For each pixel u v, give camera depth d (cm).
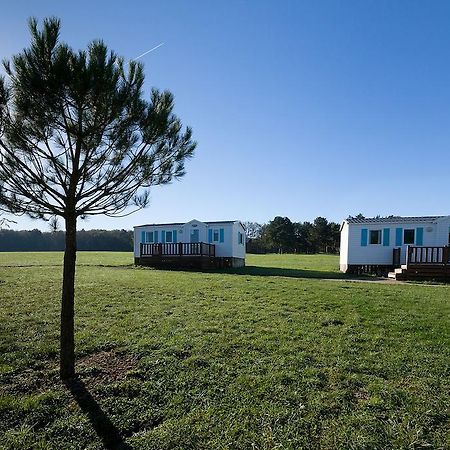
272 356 514
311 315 746
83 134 408
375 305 847
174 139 480
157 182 487
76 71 372
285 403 388
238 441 328
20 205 414
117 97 404
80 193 440
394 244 2017
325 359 505
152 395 411
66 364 457
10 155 395
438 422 356
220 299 914
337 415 367
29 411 380
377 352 535
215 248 2514
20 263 2330
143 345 559
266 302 878
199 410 378
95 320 702
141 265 2402
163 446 323
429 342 580
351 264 2089
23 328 646
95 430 350
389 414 368
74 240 454
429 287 1277
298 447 319
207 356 514
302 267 2680
